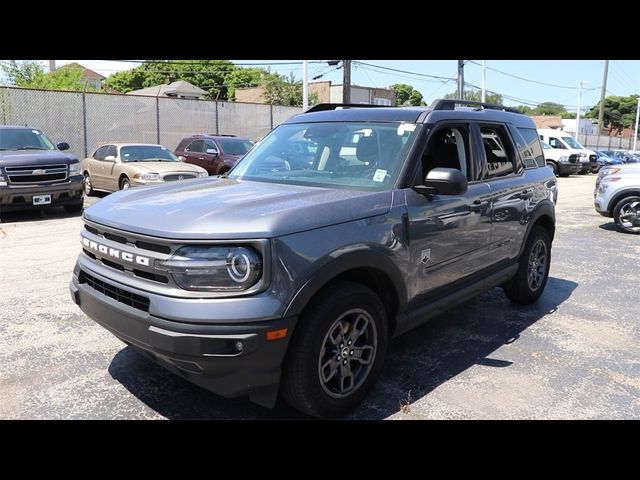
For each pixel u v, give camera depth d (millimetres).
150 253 2885
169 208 3145
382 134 3979
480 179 4512
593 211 13859
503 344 4625
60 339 4457
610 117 95062
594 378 3982
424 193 3635
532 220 5297
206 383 2848
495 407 3508
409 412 3414
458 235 4090
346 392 3273
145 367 3961
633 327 5129
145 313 2846
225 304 2703
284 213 2930
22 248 7902
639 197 10273
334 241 3035
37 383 3691
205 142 17156
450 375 3980
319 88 51156
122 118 21672
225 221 2834
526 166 5371
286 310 2793
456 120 4270
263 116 25375
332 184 3779
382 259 3322
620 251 8820
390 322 3666
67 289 5848
